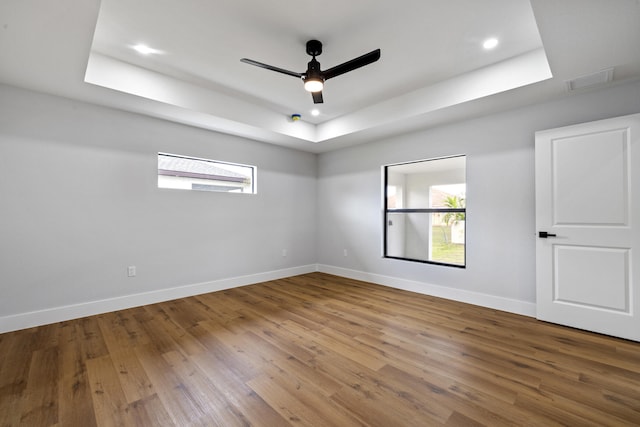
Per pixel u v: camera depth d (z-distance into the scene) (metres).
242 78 3.03
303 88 3.25
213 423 1.45
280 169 4.76
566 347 2.25
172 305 3.32
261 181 4.50
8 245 2.56
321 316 2.96
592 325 2.53
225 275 4.07
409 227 5.10
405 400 1.63
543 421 1.45
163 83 2.94
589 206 2.54
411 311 3.11
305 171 5.16
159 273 3.45
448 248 4.66
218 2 1.93
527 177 2.99
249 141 4.32
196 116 3.34
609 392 1.69
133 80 2.76
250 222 4.36
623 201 2.39
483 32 2.25
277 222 4.73
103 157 3.06
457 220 4.56
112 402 1.61
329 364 2.02
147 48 2.49
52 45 2.00
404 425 1.44
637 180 2.33
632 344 2.29
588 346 2.27
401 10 2.00
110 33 2.27
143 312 3.08
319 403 1.60
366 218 4.54
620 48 1.98
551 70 2.27
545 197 2.78
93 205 3.00
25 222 2.64
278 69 2.29
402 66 2.77
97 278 3.02
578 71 2.29
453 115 3.28
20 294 2.62
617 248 2.42
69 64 2.24
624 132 2.39
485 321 2.81
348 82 3.10
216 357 2.11
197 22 2.14
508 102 2.91
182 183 3.84
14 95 2.60
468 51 2.51
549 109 2.86
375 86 3.19
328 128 4.30
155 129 3.41
